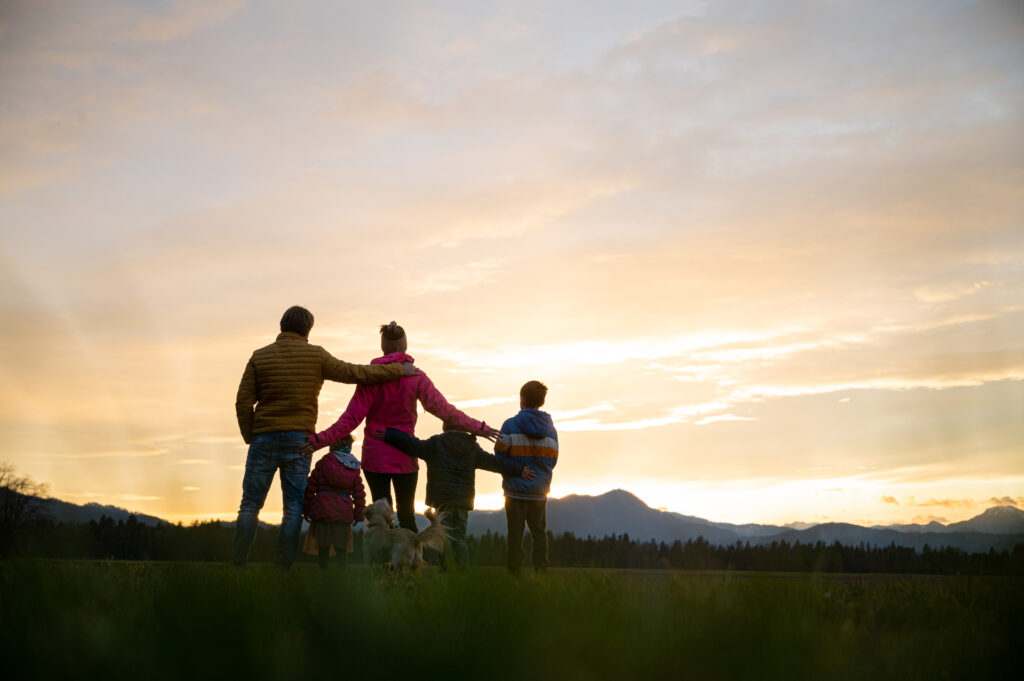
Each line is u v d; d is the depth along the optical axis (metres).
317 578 3.76
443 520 7.64
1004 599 3.35
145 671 2.28
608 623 2.73
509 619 2.78
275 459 7.43
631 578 3.65
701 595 2.97
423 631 2.67
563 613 2.92
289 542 7.32
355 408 7.84
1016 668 2.74
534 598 3.20
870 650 2.83
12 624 2.64
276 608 3.09
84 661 2.32
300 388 7.49
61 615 2.71
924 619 3.58
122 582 3.92
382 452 7.89
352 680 2.30
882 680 2.51
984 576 3.67
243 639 2.47
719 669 2.37
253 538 7.32
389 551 7.32
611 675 2.37
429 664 2.33
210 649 2.39
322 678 2.31
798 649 2.51
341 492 9.03
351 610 2.79
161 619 2.77
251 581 3.77
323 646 2.65
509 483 8.02
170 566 3.31
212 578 3.27
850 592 4.22
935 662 2.68
